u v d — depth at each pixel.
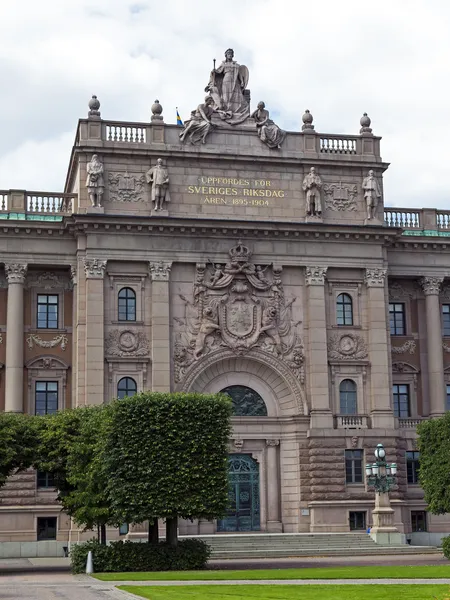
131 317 73.62
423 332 81.88
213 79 78.69
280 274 76.12
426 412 80.62
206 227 74.62
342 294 77.62
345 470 74.38
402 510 74.88
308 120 79.12
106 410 58.06
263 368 75.62
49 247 74.12
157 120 76.06
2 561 65.25
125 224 73.38
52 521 71.50
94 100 75.38
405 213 81.88
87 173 74.25
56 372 74.38
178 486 54.84
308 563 57.38
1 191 74.94
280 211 77.19
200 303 74.38
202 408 57.16
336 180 78.62
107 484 55.66
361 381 76.31
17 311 73.12
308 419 74.56
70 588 41.69
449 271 81.81
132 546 53.38
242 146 77.38
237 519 74.12
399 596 34.59
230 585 41.47
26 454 58.72
